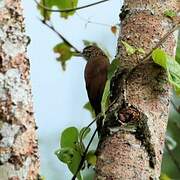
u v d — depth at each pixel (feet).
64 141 27.81
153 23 24.90
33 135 19.71
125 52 24.73
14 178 19.11
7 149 19.19
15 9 20.29
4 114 19.35
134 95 23.77
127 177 22.77
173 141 39.22
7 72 19.66
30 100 19.90
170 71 23.65
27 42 20.54
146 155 23.13
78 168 27.17
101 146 23.58
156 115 23.63
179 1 25.55
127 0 25.75
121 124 23.45
